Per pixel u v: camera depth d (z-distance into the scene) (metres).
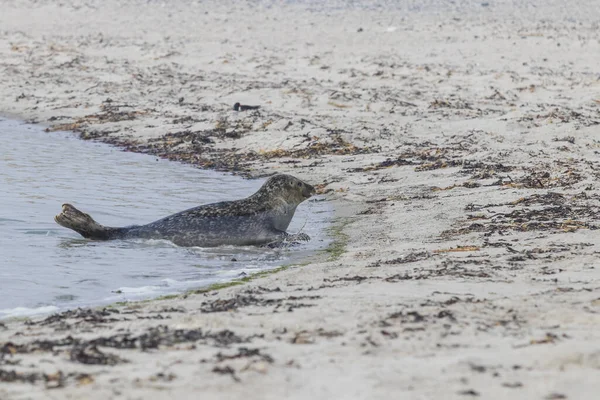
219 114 86.50
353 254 42.75
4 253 43.78
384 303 29.28
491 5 149.88
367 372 20.97
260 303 30.44
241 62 109.94
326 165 68.94
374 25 131.62
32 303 35.44
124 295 36.69
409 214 52.28
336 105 88.12
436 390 19.66
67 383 20.55
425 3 152.62
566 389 19.59
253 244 46.62
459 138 75.25
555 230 44.28
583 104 86.50
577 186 56.34
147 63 111.50
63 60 112.94
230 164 70.81
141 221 51.97
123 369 21.70
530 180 58.47
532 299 29.17
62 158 71.94
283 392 19.70
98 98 95.81
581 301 28.75
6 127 86.06
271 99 91.56
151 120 86.75
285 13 143.25
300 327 25.98
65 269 41.12
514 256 38.38
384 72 101.56
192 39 124.06
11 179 62.78
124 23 136.75
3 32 129.75
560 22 133.12
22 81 103.12
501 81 96.12
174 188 61.66
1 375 21.05
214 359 22.30
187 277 39.97
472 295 30.36
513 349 23.03
